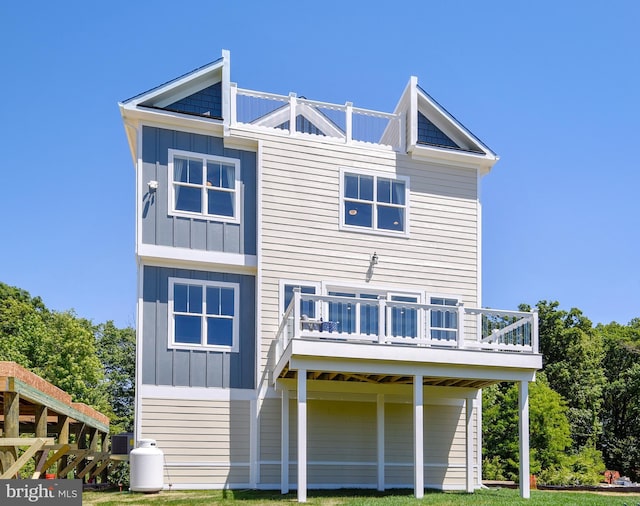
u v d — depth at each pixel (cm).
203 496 1237
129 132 1538
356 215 1602
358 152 1631
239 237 1525
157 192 1477
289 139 1580
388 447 1538
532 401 2592
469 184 1714
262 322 1485
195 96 1555
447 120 1709
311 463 1474
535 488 1709
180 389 1425
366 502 1122
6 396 900
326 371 1234
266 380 1472
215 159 1538
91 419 1505
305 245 1542
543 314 3438
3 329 3528
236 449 1434
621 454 3406
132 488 1307
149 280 1450
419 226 1645
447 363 1285
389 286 1588
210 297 1489
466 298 1647
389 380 1472
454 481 1563
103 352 3978
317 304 1491
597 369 3466
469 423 1507
